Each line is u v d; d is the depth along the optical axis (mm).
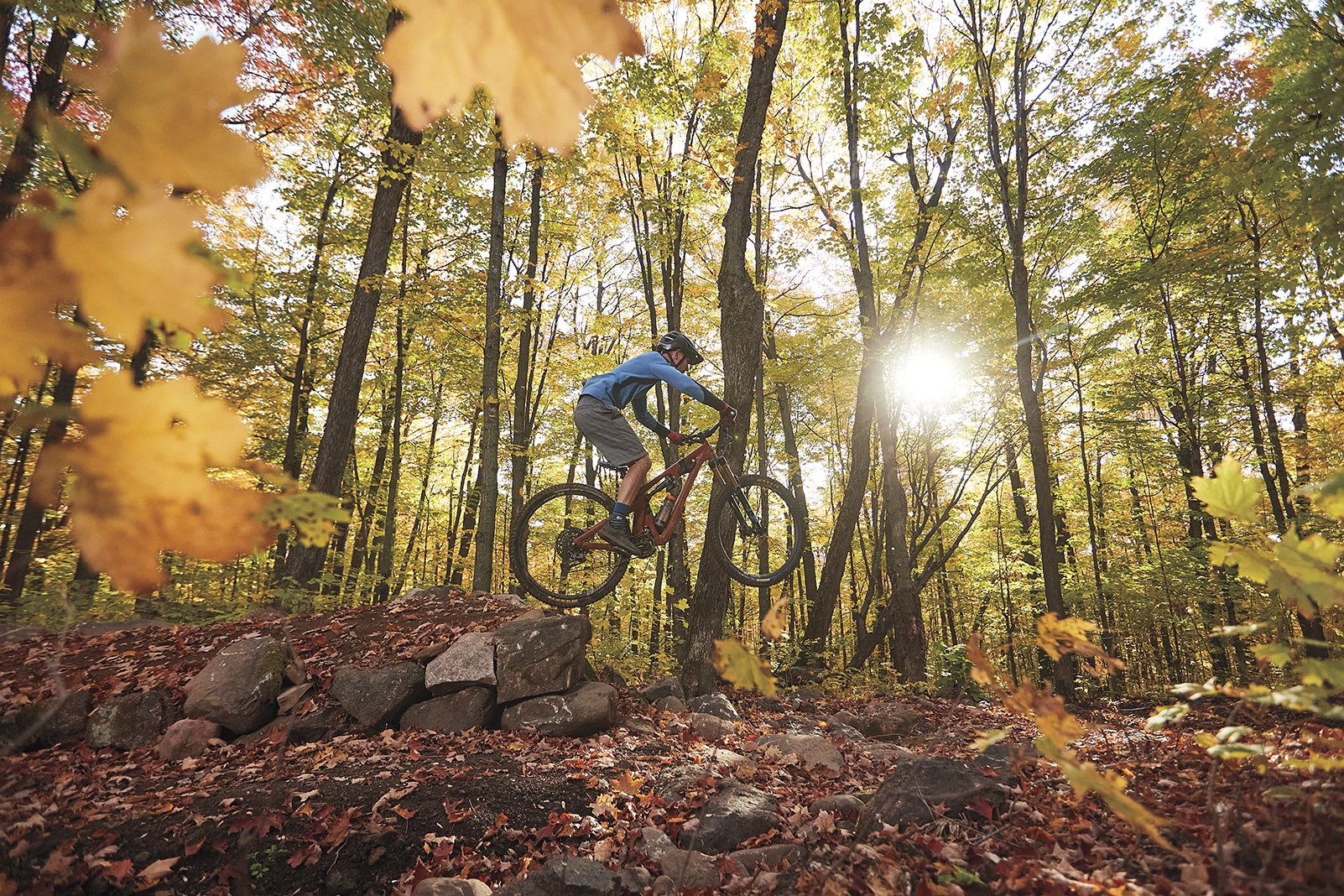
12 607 6352
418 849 3205
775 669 9398
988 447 16125
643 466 5004
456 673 4984
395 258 14008
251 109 8820
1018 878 2186
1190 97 8945
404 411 16406
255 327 11695
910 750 5266
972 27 10156
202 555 589
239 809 3359
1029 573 15711
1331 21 2572
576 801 3652
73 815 3316
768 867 2938
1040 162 11492
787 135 12719
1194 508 12461
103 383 534
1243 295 9875
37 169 5836
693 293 13844
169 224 468
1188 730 4762
